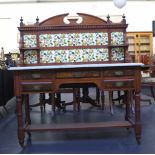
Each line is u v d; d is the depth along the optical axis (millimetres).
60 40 3336
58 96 5570
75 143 3160
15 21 12414
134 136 3391
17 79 2961
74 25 3332
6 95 5160
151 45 12188
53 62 3312
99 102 5961
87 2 12578
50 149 2955
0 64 5617
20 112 3043
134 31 12352
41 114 5098
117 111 5176
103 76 2971
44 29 3328
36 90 2959
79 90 5488
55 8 12539
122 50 3355
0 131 3871
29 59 3312
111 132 3605
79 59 3328
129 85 2996
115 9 12508
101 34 3354
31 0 12406
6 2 12336
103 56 3342
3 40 12398
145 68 5383
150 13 12586
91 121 4297
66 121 4367
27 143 3197
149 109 5359
